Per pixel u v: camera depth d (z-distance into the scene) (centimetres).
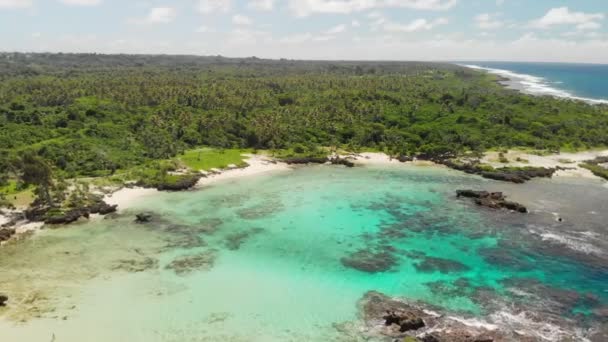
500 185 10738
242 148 13725
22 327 4738
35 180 7994
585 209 9044
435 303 5491
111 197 9231
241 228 7844
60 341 4547
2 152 10581
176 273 6106
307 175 11544
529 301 5566
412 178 11362
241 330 4841
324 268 6391
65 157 10812
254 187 10369
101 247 6894
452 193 10112
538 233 7800
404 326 4875
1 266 6159
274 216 8469
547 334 4866
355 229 7912
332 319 5100
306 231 7769
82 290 5569
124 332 4738
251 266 6397
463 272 6334
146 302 5334
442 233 7781
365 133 14525
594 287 5944
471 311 5316
